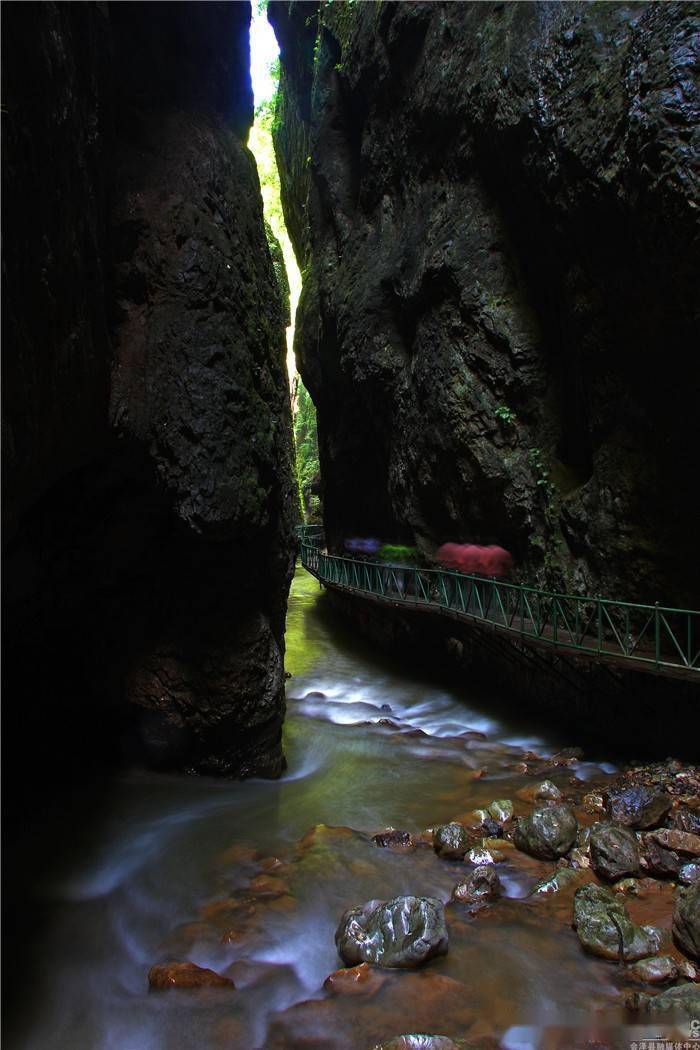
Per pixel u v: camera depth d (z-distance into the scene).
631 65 7.05
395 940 4.44
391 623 14.65
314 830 6.34
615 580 8.36
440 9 11.52
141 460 6.49
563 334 9.32
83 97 4.83
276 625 8.52
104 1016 4.04
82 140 4.73
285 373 9.16
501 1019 3.88
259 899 5.20
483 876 5.30
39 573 6.87
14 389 3.85
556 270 9.22
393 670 13.66
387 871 5.66
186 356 6.50
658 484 7.86
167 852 6.04
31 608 7.06
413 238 12.38
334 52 16.17
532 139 8.80
